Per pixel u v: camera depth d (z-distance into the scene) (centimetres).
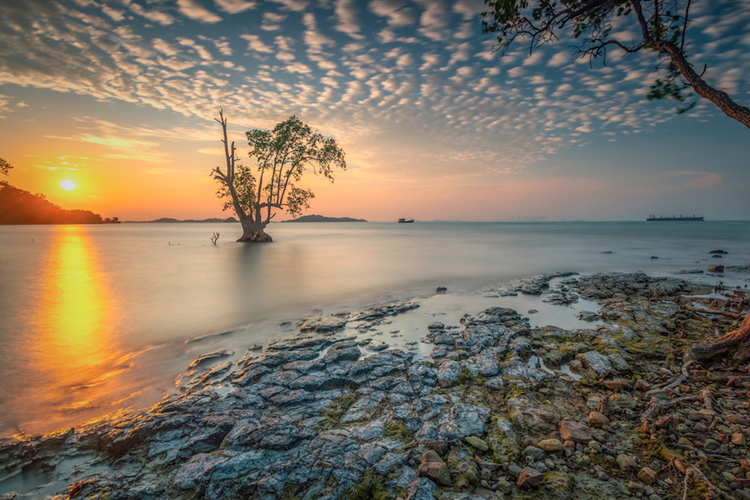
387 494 400
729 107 657
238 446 484
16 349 933
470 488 409
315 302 1445
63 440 533
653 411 534
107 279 2016
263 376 728
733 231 8344
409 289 1673
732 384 605
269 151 4400
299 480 420
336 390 665
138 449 507
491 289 1623
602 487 405
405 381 678
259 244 4653
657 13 755
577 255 3133
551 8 862
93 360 865
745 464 414
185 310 1329
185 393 689
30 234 8138
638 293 1448
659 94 811
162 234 8694
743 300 1127
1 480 455
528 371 707
